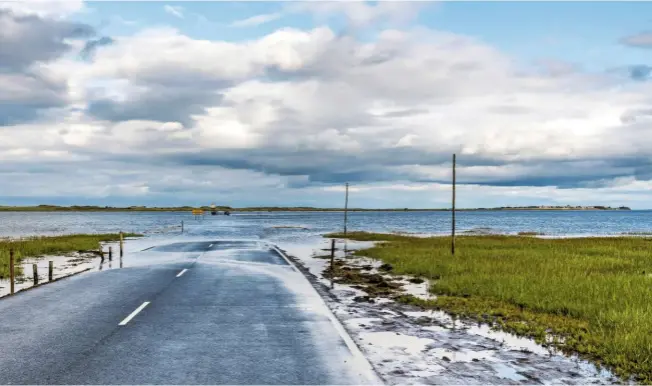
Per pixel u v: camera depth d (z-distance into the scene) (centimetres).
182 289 1505
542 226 11362
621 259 2466
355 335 927
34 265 1652
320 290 1529
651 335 870
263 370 692
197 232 6712
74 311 1131
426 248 3178
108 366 704
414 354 799
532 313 1168
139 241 4384
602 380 686
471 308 1220
